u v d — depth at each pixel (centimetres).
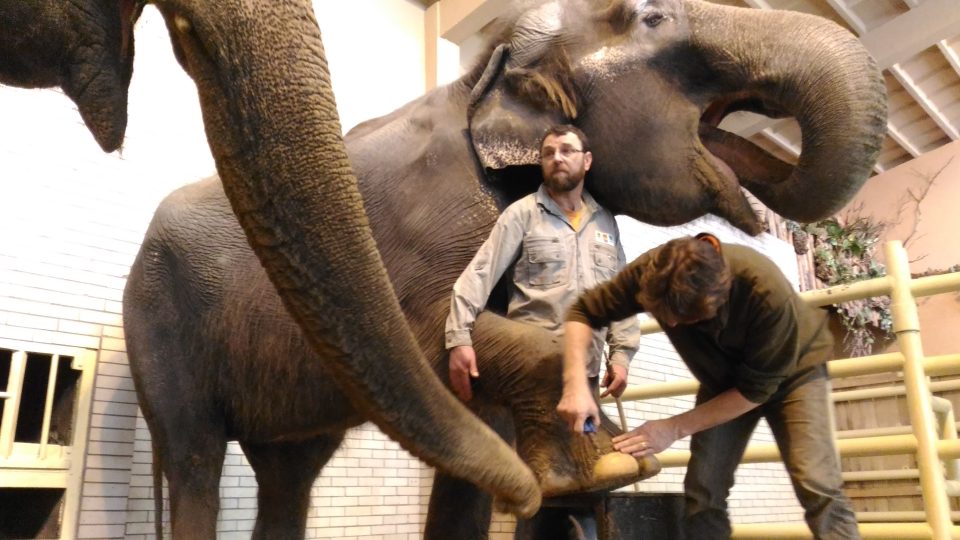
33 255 353
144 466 377
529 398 208
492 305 245
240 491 413
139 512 371
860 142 234
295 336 265
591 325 203
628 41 255
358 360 117
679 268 184
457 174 256
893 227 1134
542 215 237
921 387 289
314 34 115
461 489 279
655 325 406
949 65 939
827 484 220
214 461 287
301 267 112
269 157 109
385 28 552
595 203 249
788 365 207
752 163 262
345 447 412
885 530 288
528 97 254
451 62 571
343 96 513
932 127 1097
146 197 399
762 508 685
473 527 281
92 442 356
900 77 930
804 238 839
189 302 284
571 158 235
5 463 326
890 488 609
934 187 1114
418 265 250
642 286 192
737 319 203
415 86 561
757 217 257
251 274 276
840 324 889
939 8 767
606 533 202
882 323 892
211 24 108
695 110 255
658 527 223
